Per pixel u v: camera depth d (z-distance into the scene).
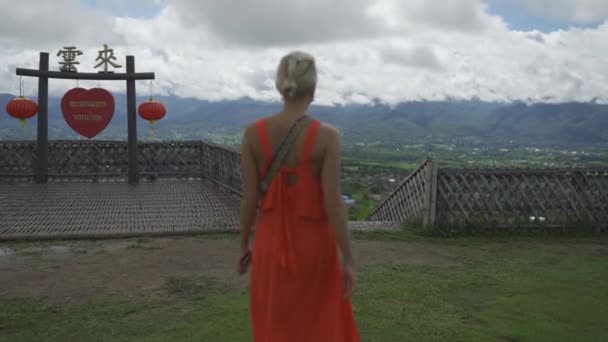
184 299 4.01
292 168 1.81
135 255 5.42
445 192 6.79
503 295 4.17
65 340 3.19
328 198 1.76
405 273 4.80
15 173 10.78
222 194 9.49
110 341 3.17
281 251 1.82
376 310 3.78
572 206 6.85
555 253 5.74
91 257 5.32
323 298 1.86
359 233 6.69
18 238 6.06
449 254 5.65
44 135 10.51
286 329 1.85
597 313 3.74
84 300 3.97
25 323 3.46
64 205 8.22
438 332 3.35
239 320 3.53
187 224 6.95
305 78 1.78
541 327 3.46
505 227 6.78
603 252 5.80
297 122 1.79
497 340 3.23
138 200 8.78
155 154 11.41
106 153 11.34
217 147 10.16
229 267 4.99
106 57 10.61
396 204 8.07
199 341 3.17
